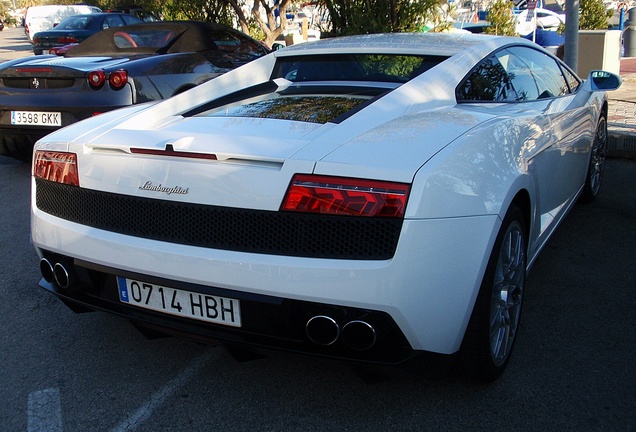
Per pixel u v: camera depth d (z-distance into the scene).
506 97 3.15
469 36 3.54
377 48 3.29
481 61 3.13
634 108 8.12
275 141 2.20
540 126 2.87
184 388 2.54
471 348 2.26
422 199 1.95
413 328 2.00
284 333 2.11
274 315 2.07
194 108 3.01
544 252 3.91
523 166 2.50
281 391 2.51
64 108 5.37
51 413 2.39
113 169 2.33
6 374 2.67
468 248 2.07
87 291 2.52
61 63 5.55
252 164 2.10
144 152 2.27
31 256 4.06
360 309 1.97
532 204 2.67
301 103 2.81
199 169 2.15
